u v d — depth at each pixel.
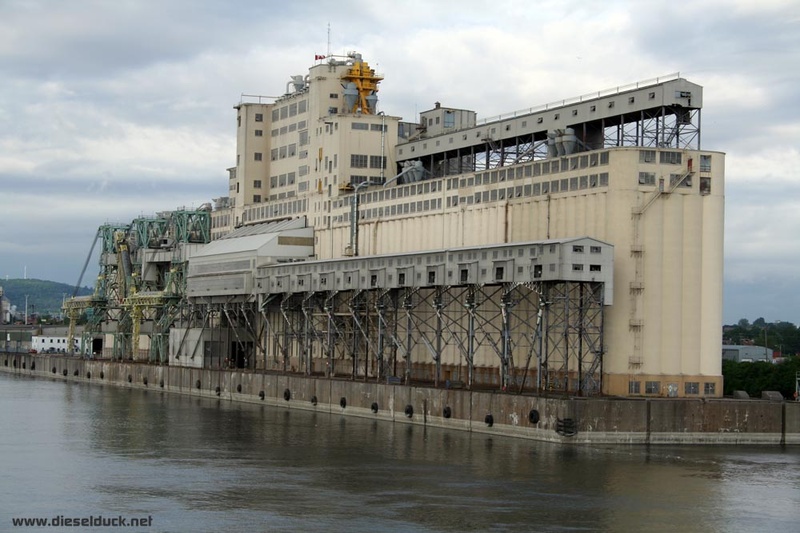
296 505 95.00
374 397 156.88
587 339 134.00
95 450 125.88
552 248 131.25
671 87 143.38
